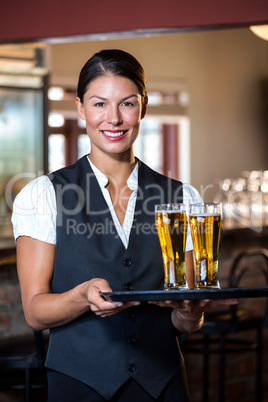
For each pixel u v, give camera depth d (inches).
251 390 142.5
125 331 55.1
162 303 48.0
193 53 333.7
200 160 340.2
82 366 54.7
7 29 115.8
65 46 287.7
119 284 55.1
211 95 342.0
